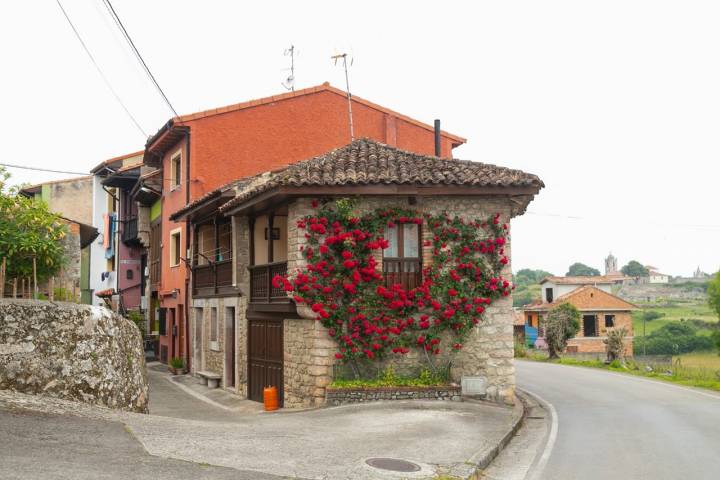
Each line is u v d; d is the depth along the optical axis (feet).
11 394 29.07
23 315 31.04
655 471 27.50
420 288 46.21
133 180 104.06
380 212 46.42
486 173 47.26
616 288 389.80
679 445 32.81
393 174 46.03
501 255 47.39
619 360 97.19
